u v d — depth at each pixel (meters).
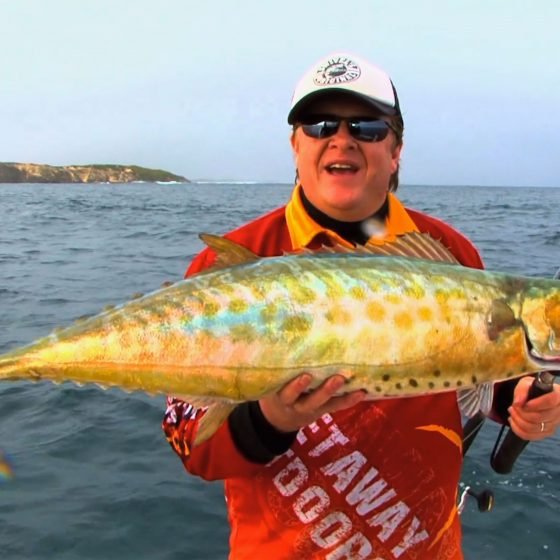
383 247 0.96
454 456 1.06
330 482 1.01
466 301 0.89
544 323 0.90
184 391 0.87
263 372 0.85
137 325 0.88
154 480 1.90
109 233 9.50
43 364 0.89
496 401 1.11
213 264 0.91
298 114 1.04
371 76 1.03
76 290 4.62
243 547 1.04
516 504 1.77
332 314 0.85
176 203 21.03
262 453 0.91
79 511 1.74
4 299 4.25
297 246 1.06
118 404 2.44
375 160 1.04
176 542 1.64
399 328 0.86
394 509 1.01
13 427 2.25
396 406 1.03
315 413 0.86
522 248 7.27
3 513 1.72
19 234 9.35
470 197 31.33
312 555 1.00
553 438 2.15
